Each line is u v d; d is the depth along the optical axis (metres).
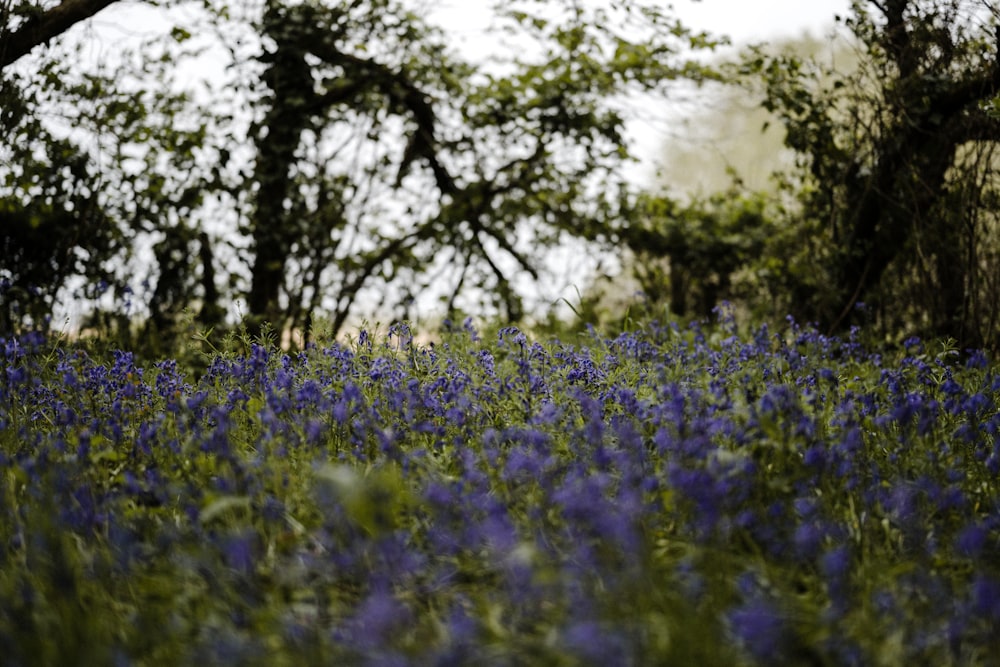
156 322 9.27
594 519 3.05
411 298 10.41
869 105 8.73
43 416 5.01
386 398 4.71
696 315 10.98
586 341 7.40
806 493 3.67
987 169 7.88
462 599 3.06
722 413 4.36
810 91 9.31
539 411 4.57
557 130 10.27
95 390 5.13
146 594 3.04
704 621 2.64
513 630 2.75
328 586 3.11
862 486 3.85
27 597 2.82
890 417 4.34
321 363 5.42
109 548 3.29
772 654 2.49
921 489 3.64
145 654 2.72
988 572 3.22
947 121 8.25
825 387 5.13
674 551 3.37
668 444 3.77
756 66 9.26
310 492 3.76
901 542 3.46
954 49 8.09
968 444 4.50
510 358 5.46
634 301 10.80
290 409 4.51
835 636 2.69
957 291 8.10
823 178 9.09
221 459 3.85
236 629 2.81
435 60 10.12
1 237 8.84
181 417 4.60
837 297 9.02
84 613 2.86
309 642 2.64
